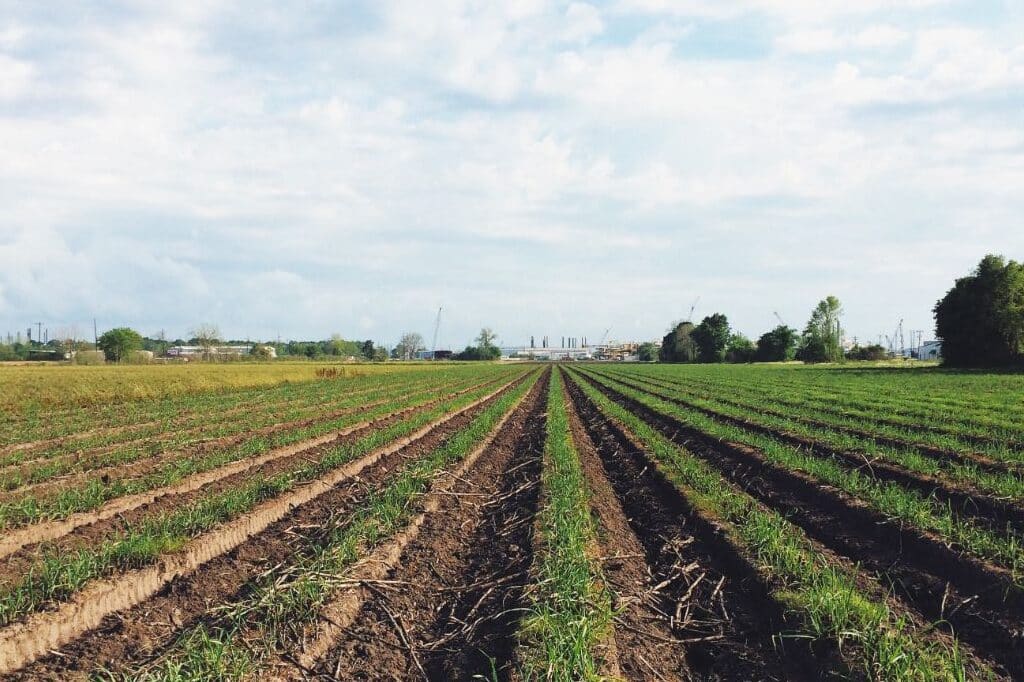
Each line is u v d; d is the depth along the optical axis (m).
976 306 70.19
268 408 33.56
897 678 6.28
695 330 151.25
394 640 7.90
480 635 7.97
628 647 7.67
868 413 27.19
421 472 15.57
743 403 33.72
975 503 12.40
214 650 6.71
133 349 97.94
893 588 8.88
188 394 43.47
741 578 9.54
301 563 9.70
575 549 9.88
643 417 30.27
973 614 8.02
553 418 27.58
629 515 13.78
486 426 25.09
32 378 40.62
